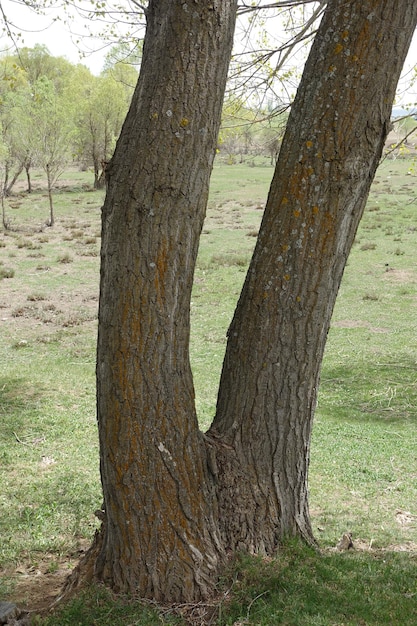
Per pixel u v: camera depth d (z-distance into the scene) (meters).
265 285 3.88
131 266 3.35
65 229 33.50
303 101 3.72
